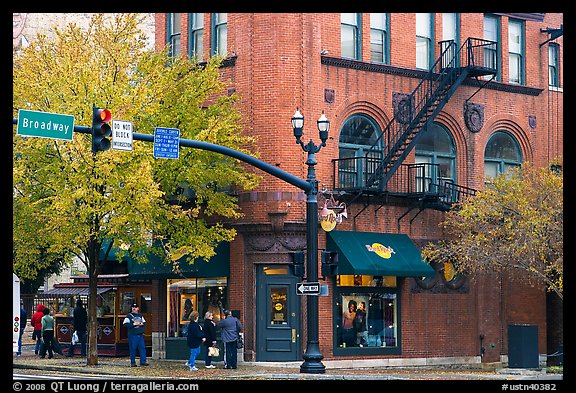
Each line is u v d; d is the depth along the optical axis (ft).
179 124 119.55
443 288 135.64
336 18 127.34
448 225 135.13
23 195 119.24
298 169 122.52
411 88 133.90
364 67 129.08
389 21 132.77
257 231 122.62
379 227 129.08
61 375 105.60
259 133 123.03
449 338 135.33
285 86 122.72
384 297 130.11
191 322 114.21
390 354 129.29
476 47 140.15
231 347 116.37
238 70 125.59
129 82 119.85
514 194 121.80
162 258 128.47
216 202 120.16
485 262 121.29
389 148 129.18
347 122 128.26
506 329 141.38
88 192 110.32
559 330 145.59
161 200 115.55
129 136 94.38
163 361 132.05
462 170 138.21
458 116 137.90
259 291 123.24
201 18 134.21
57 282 199.82
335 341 124.36
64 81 112.68
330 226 112.27
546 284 139.54
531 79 146.82
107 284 139.03
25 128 88.74
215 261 125.18
